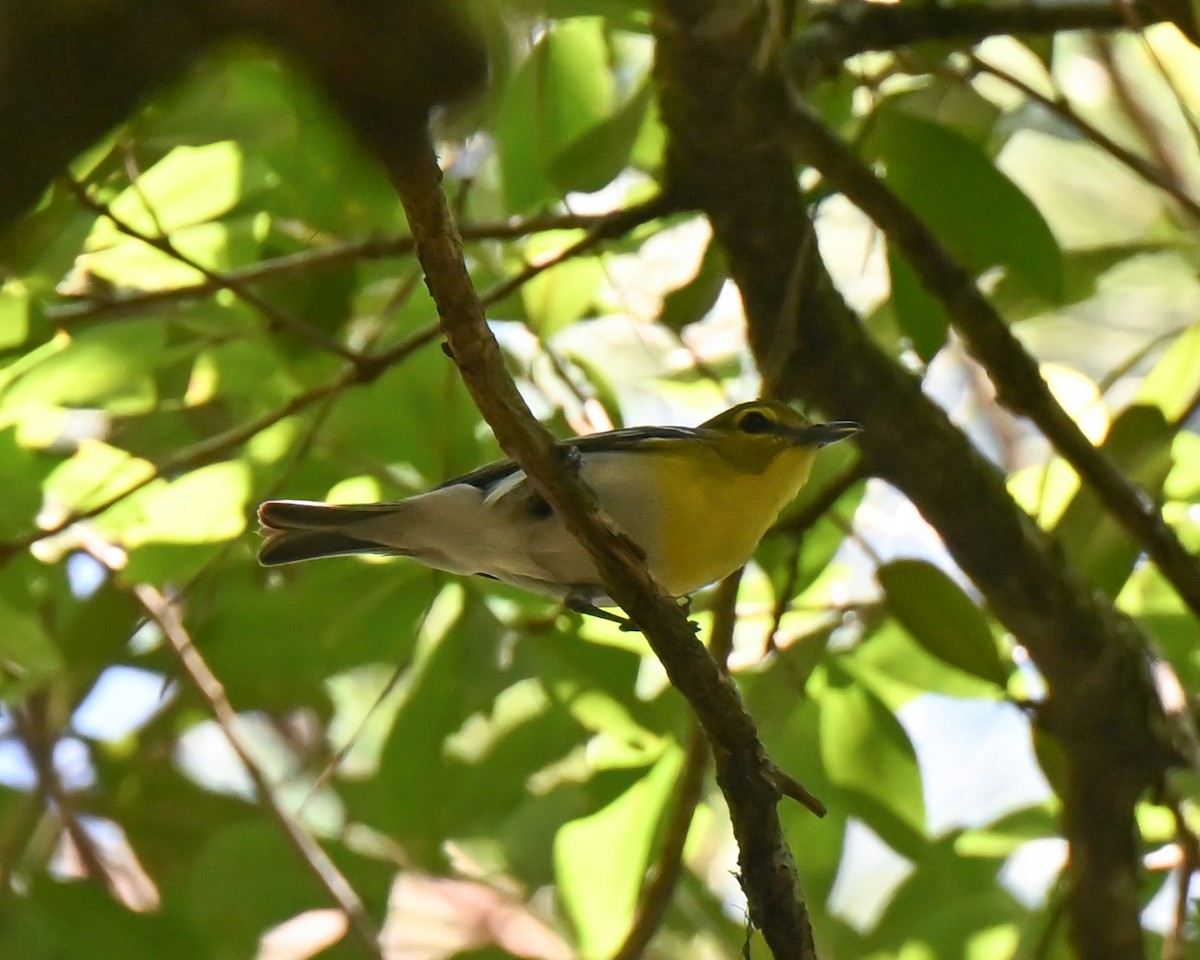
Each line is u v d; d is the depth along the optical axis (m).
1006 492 8.40
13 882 9.36
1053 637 8.35
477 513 7.57
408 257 8.50
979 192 7.85
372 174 1.53
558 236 9.30
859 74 8.57
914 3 8.17
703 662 5.62
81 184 6.83
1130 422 8.29
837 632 9.63
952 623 7.58
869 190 7.54
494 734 10.71
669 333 9.87
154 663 10.91
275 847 9.43
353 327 9.80
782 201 7.70
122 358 8.29
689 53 6.86
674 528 7.96
